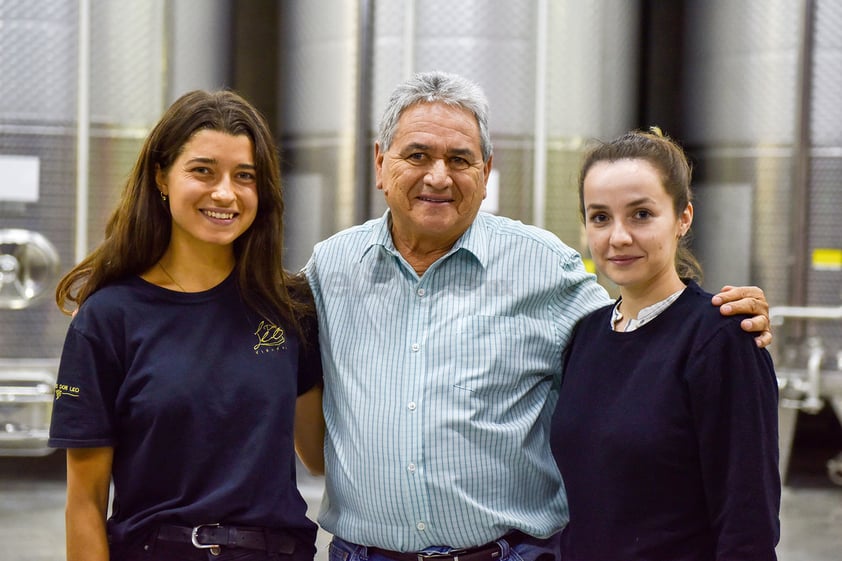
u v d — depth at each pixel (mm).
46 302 5500
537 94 5633
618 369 2141
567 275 2488
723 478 1986
